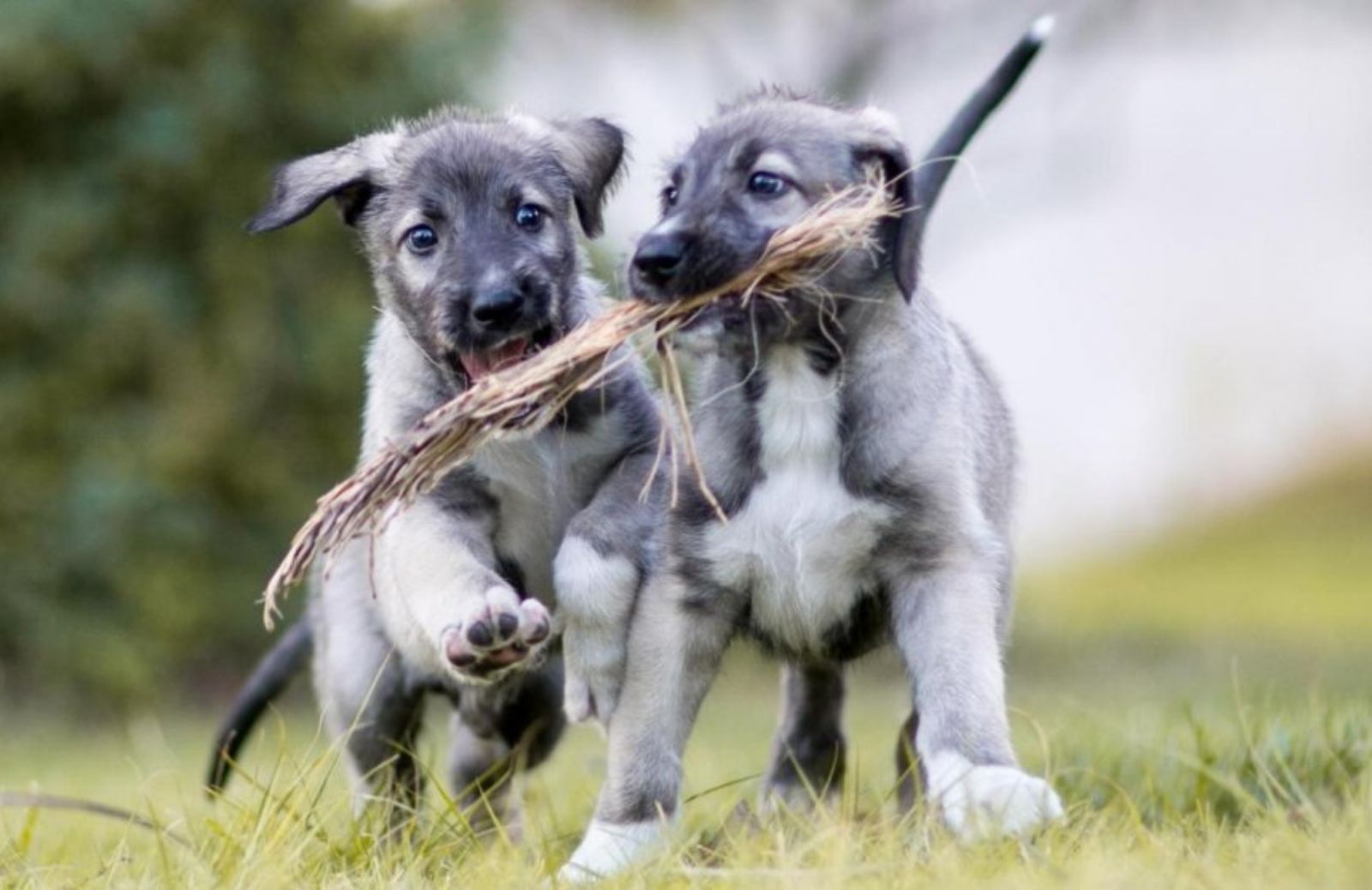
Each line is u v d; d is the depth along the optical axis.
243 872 7.02
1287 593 29.67
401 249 9.26
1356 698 11.71
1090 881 6.12
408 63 21.31
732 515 8.17
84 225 20.34
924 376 8.20
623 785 7.94
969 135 10.09
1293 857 6.41
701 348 8.02
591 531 8.37
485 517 8.93
